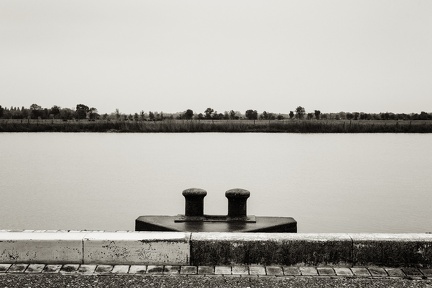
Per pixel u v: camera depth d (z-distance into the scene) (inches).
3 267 273.9
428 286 250.4
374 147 3523.6
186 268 276.1
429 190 1379.2
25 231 311.4
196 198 465.1
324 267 278.7
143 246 279.9
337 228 878.4
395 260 278.8
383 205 1133.7
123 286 248.7
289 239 280.7
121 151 2962.6
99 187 1437.0
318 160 2332.7
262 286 249.8
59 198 1238.9
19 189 1405.0
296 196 1283.2
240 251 280.8
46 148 3277.6
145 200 1214.3
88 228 894.4
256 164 2113.7
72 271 269.1
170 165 2058.3
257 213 1046.4
